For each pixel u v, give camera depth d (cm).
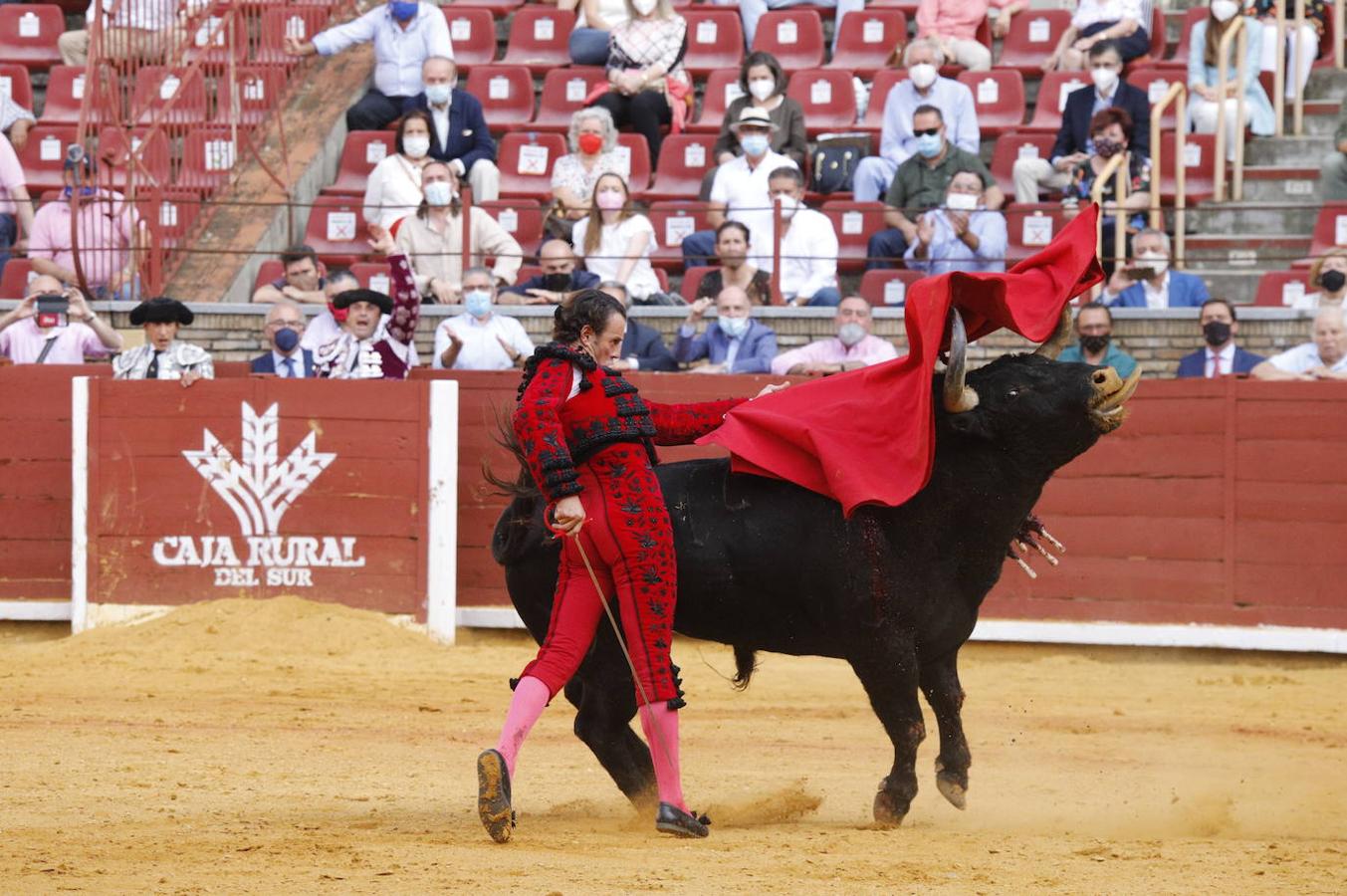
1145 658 3070
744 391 3089
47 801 1599
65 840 1372
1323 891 1234
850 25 4581
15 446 3197
